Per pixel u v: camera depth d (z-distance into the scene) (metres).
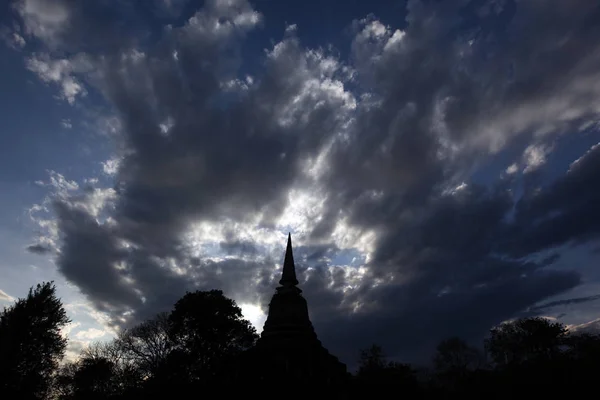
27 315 65.00
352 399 63.06
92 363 80.19
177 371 68.81
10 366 61.03
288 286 77.81
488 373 72.00
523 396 59.97
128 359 77.69
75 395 78.38
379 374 65.00
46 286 68.88
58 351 68.12
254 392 59.09
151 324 78.94
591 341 70.94
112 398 71.56
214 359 70.44
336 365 71.25
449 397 72.62
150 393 65.81
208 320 73.81
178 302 77.12
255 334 79.12
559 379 58.22
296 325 71.00
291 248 84.19
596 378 56.16
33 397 63.22
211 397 61.19
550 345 84.81
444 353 97.62
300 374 61.66
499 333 95.12
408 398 63.22
